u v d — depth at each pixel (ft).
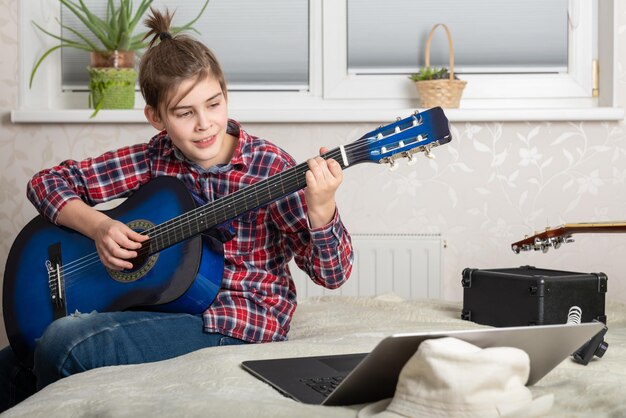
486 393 2.94
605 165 8.29
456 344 2.97
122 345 4.69
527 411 2.97
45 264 5.64
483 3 8.72
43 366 4.67
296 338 5.45
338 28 8.79
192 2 8.88
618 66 8.32
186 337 4.95
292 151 8.42
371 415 3.03
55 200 5.68
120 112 8.30
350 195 8.41
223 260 5.19
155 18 5.81
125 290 5.25
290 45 8.86
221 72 5.35
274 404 3.09
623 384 3.38
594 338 4.09
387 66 8.81
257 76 8.91
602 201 8.31
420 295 8.21
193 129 5.17
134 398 3.34
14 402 5.71
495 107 8.67
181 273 5.13
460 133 8.33
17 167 8.55
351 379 3.05
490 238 8.36
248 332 5.14
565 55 8.74
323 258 5.06
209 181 5.50
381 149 4.95
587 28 8.65
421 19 8.75
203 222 5.17
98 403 3.33
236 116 8.24
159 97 5.19
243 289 5.27
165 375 3.78
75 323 4.71
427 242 8.18
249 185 5.28
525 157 8.32
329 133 8.39
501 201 8.34
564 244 8.32
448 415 2.90
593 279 5.70
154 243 5.24
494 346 3.16
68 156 8.52
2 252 8.59
